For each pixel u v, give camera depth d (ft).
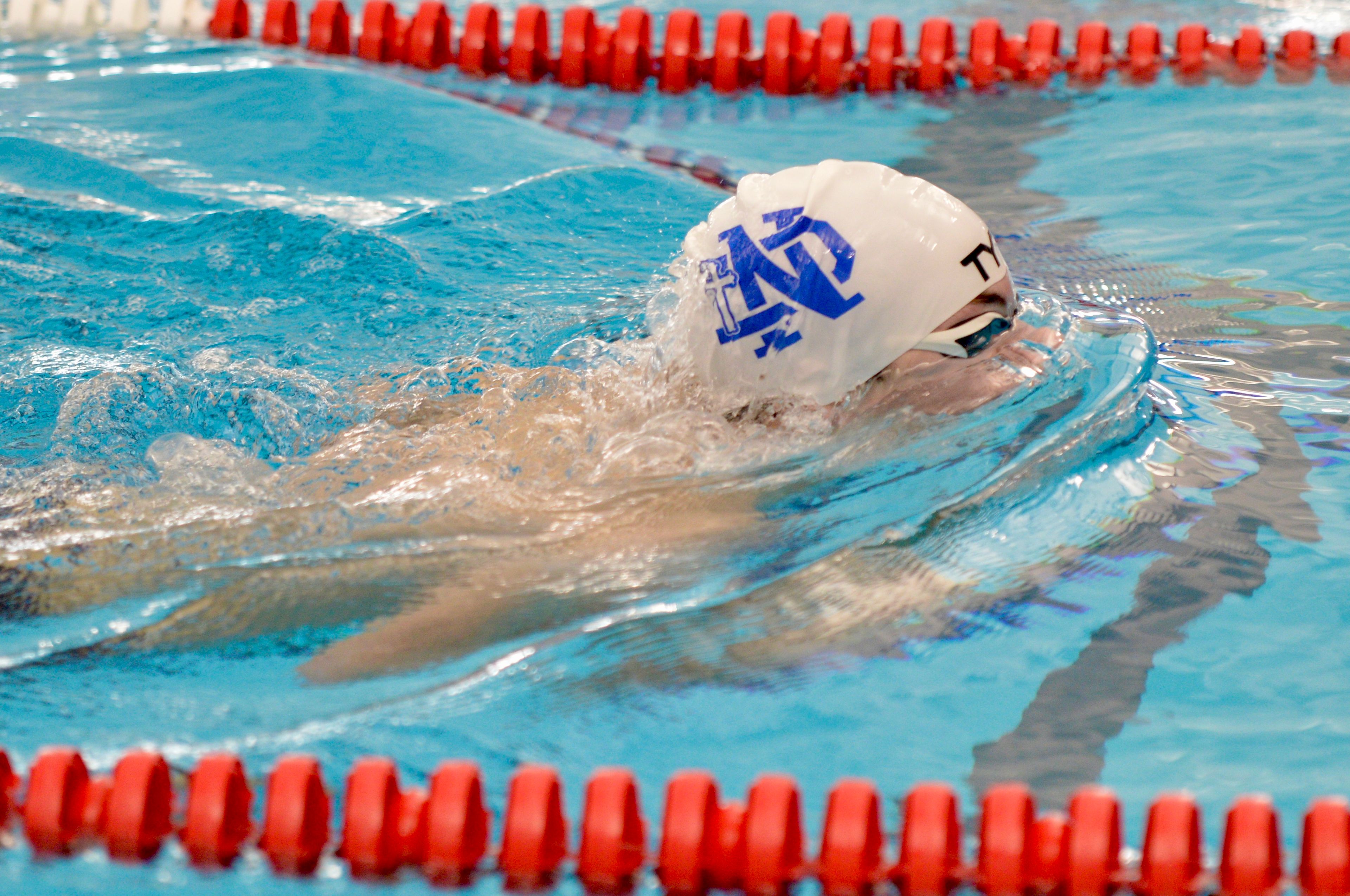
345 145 21.72
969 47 25.72
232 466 11.82
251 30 27.76
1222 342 14.03
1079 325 13.70
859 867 7.25
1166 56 25.58
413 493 11.18
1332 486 10.99
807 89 25.44
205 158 21.03
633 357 12.92
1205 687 8.70
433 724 8.63
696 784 7.54
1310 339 14.01
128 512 11.11
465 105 24.13
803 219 11.01
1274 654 8.97
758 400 11.41
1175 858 7.06
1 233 17.60
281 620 9.71
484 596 9.87
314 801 7.75
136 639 9.56
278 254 17.21
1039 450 11.08
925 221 10.98
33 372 13.78
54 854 7.73
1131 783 7.96
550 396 12.44
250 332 14.94
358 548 10.48
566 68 25.58
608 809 7.47
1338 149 20.18
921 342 11.00
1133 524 10.46
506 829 7.47
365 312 15.52
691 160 21.67
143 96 23.97
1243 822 7.03
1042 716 8.49
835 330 10.94
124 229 18.08
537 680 9.01
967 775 8.07
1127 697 8.67
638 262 17.26
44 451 12.15
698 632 9.39
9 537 10.76
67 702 8.92
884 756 8.25
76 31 27.68
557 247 17.80
